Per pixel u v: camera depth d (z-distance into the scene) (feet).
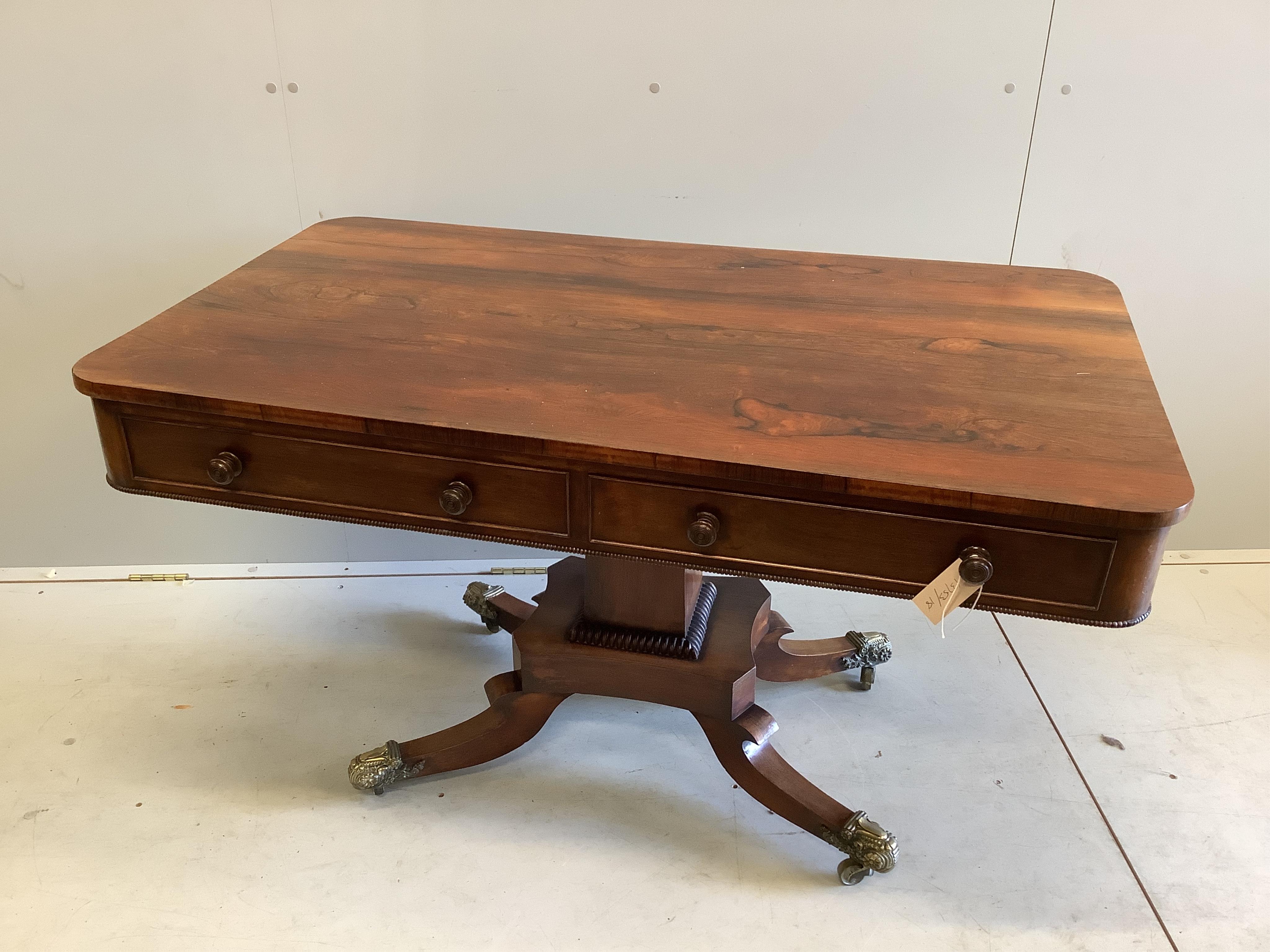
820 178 5.14
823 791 4.53
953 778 4.72
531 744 4.93
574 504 3.23
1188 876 4.24
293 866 4.24
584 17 4.74
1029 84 4.85
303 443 3.34
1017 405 3.24
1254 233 5.20
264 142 5.06
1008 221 5.23
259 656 5.47
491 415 3.12
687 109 4.97
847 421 3.12
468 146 5.09
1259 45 4.70
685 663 4.27
